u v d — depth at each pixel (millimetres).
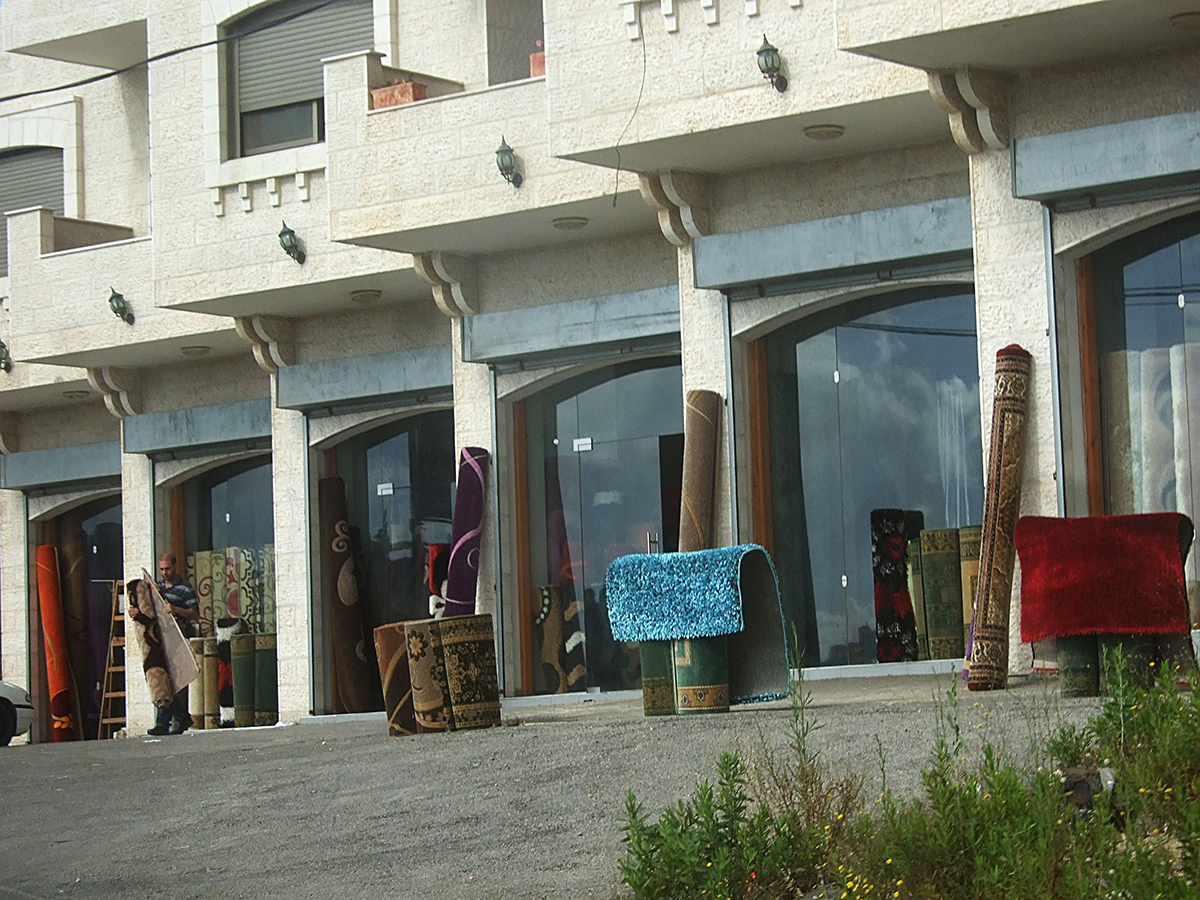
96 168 24031
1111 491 13250
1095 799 6309
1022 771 7133
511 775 10008
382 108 17031
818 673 15352
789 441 15727
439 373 18766
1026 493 13148
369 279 18297
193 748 14703
